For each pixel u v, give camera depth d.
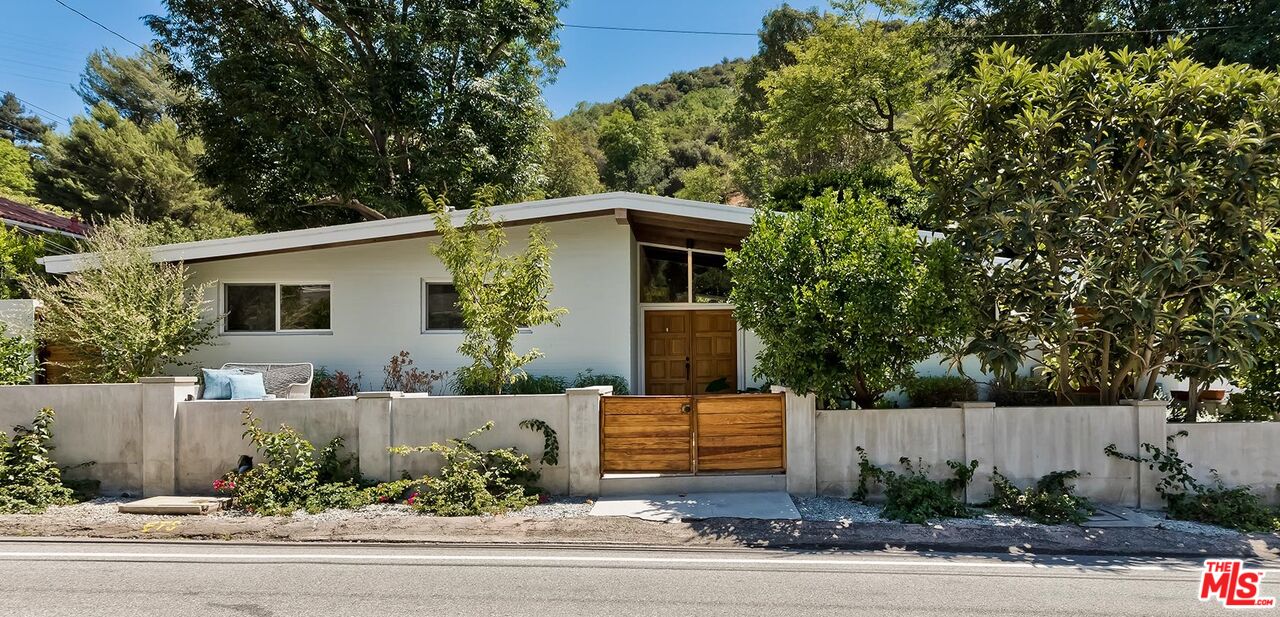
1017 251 7.15
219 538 5.96
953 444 7.28
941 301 6.83
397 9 18.98
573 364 10.91
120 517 6.54
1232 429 7.16
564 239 10.99
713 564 5.22
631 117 53.88
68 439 7.56
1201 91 6.70
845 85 23.55
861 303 6.64
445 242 8.43
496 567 5.12
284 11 17.17
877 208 7.46
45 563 5.21
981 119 7.34
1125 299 6.77
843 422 7.36
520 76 21.22
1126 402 7.30
